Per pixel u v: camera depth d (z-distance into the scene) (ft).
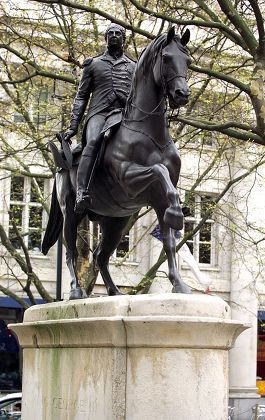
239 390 108.99
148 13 46.85
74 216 30.42
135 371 23.00
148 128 26.68
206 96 65.57
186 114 59.06
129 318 22.79
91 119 28.99
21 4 69.97
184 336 22.80
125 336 23.15
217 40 62.54
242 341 110.01
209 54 63.26
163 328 22.65
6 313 102.37
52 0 45.85
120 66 29.60
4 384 101.96
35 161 86.02
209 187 86.69
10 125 64.08
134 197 26.66
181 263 102.22
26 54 64.49
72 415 25.26
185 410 22.74
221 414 23.31
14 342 102.63
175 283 24.84
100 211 29.45
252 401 108.88
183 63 25.54
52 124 65.26
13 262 96.27
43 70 55.31
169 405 22.71
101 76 29.37
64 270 100.73
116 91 29.14
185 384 22.81
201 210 73.20
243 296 108.99
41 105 65.21
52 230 32.55
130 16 57.77
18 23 61.87
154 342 22.81
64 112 61.57
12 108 65.21
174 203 23.98
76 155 30.01
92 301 24.91
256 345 110.83
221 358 23.53
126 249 98.94
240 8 59.77
